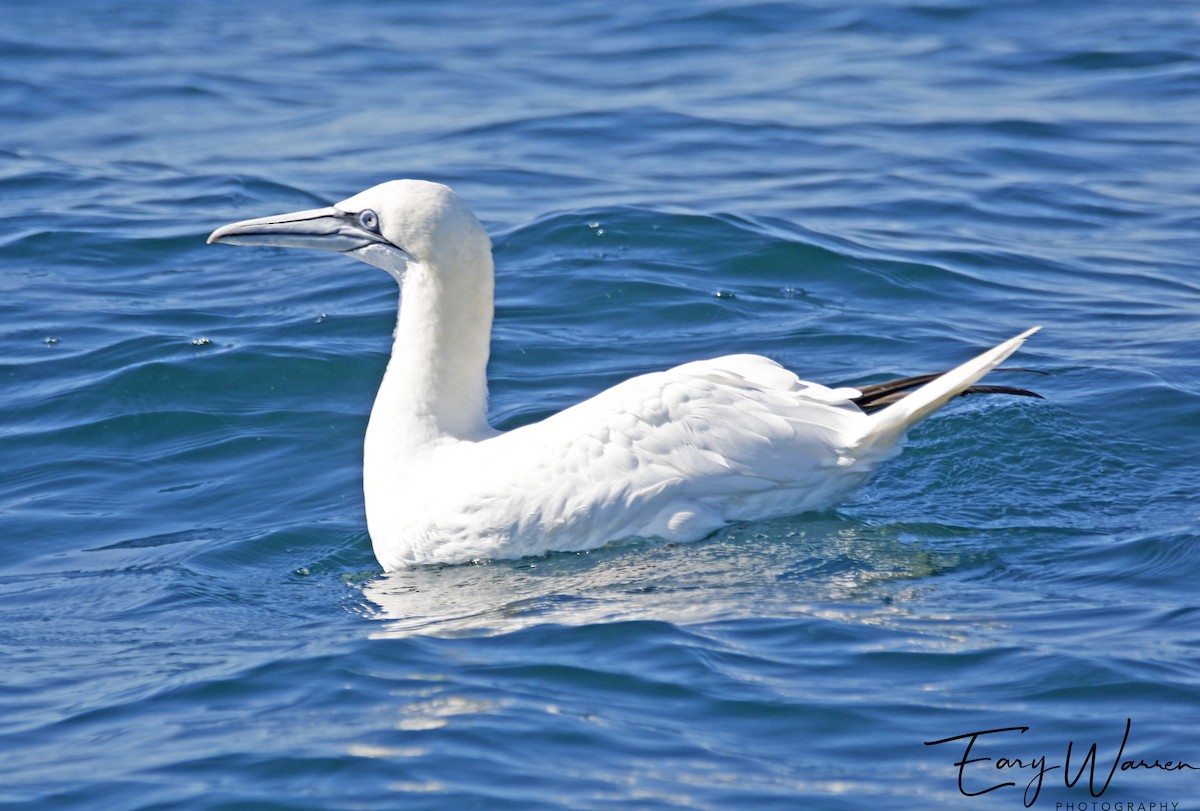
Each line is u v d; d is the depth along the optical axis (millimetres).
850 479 13609
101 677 11203
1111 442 15297
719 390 13328
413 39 33938
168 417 16766
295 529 14438
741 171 24297
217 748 9867
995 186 23656
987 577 12453
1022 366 17312
